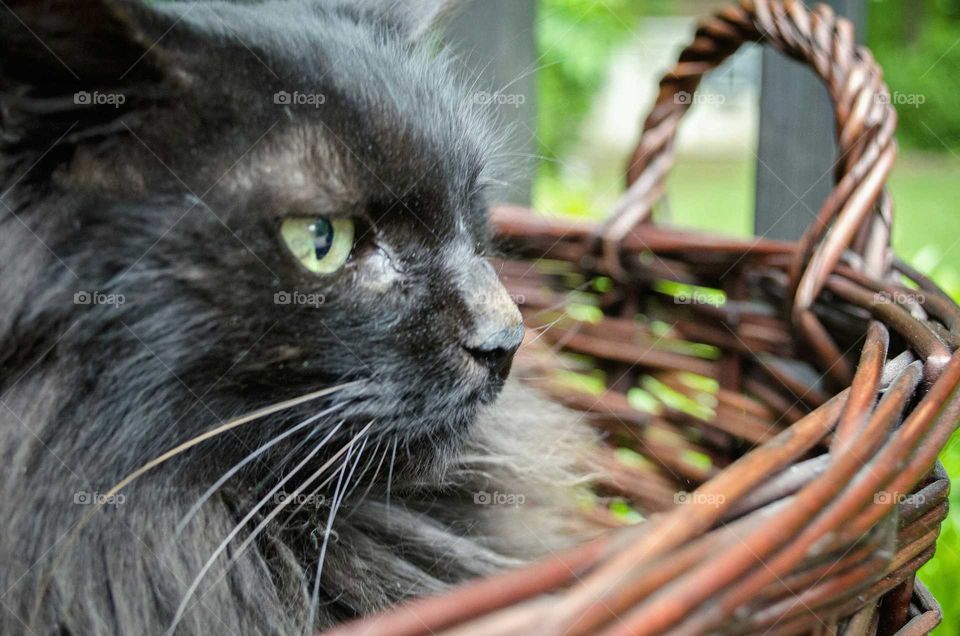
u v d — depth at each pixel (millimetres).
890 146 469
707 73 548
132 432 368
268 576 392
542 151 1280
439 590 409
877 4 2146
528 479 462
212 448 379
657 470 540
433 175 391
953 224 1340
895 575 357
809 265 471
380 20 460
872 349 378
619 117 2598
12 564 364
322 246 380
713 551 302
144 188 363
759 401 527
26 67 345
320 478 400
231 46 372
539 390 503
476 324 395
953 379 356
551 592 312
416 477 413
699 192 1816
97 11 342
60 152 359
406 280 388
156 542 375
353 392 385
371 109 384
